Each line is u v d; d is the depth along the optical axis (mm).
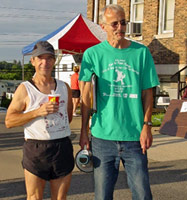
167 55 14336
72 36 12273
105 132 3449
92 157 3545
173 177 5953
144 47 3568
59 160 3322
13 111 3365
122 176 5977
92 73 3549
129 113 3465
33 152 3291
